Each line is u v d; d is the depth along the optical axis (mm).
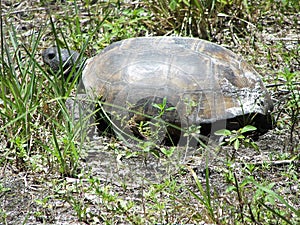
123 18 10125
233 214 5816
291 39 10203
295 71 9164
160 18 10430
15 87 7301
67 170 6742
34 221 5980
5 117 7496
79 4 11344
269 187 5785
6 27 9750
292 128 7328
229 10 10711
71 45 9836
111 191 6449
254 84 7609
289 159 6980
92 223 5902
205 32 10258
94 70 7855
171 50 7730
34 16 11023
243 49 9930
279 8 11203
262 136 7574
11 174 6812
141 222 5805
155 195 6227
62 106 7055
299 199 6273
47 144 7227
